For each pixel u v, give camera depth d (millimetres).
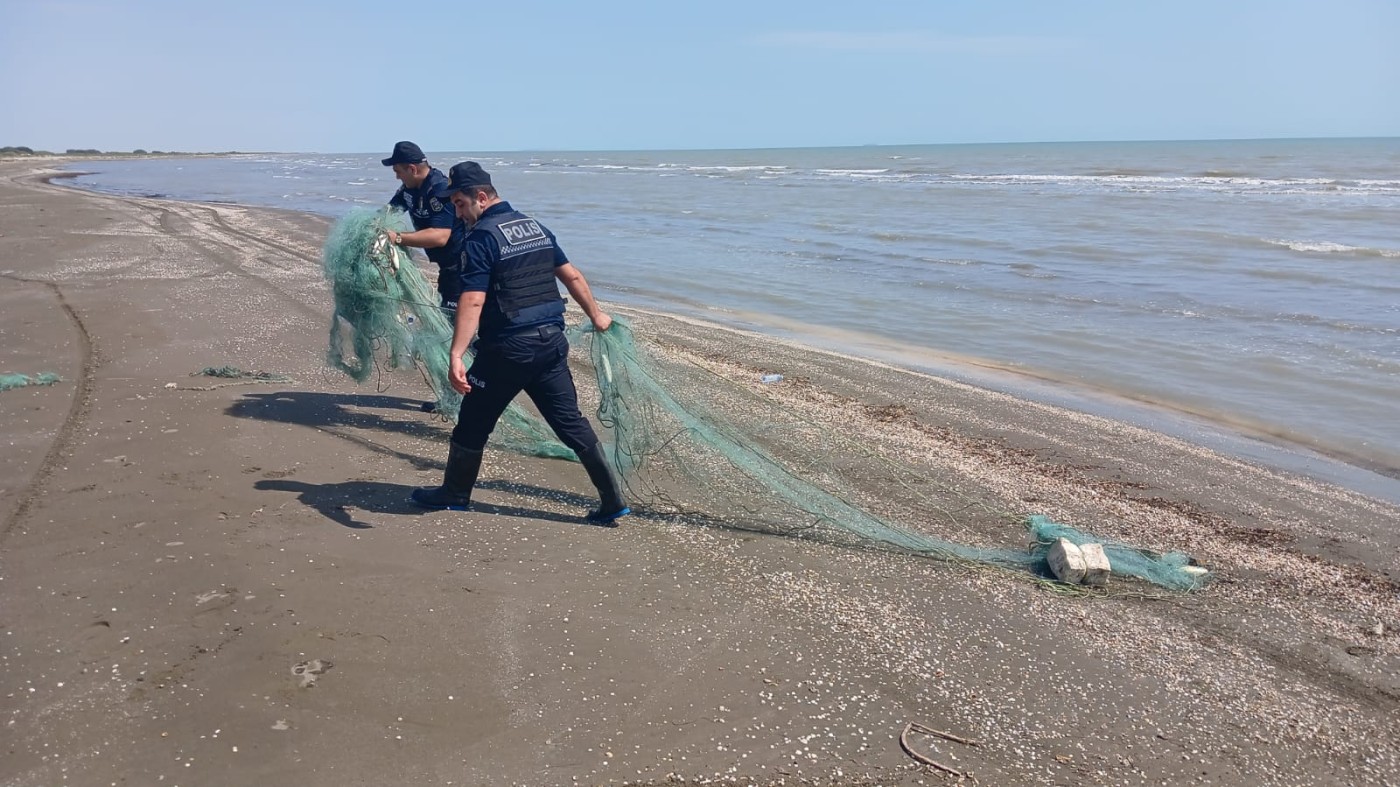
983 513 6039
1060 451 7648
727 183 52562
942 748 3463
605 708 3484
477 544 4742
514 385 4836
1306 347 11312
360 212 6945
